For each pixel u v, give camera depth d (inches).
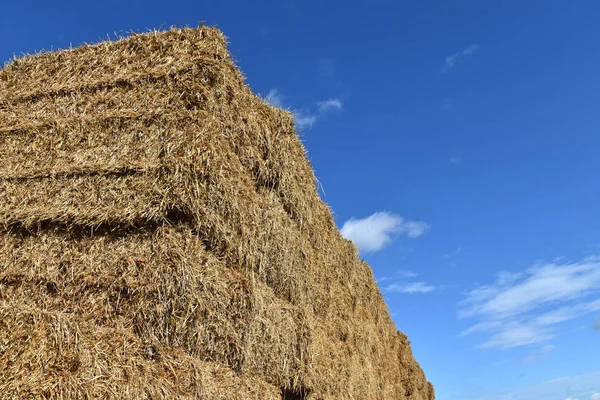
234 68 247.9
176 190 201.9
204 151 209.6
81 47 265.9
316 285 316.8
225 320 204.4
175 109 219.6
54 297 206.1
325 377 287.6
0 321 169.3
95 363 166.9
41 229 216.1
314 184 323.6
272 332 231.0
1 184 226.8
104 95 241.1
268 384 229.9
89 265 205.5
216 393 189.3
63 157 228.1
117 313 198.7
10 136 242.2
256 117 259.6
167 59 238.1
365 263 471.2
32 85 261.7
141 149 217.0
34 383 156.7
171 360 185.0
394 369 581.0
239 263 218.2
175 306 195.2
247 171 247.0
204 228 206.5
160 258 198.7
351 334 372.2
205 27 242.4
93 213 207.6
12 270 212.2
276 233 254.1
